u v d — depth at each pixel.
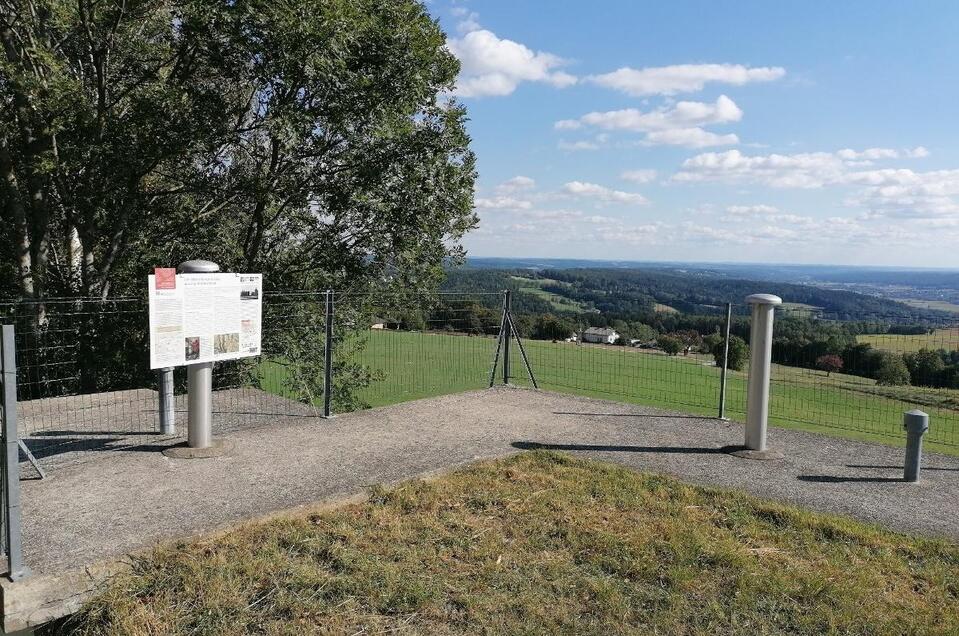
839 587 3.58
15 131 10.16
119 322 9.75
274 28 9.40
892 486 5.32
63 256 11.77
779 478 5.48
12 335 3.33
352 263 12.84
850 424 8.09
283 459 5.60
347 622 3.18
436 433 6.65
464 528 4.31
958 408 6.54
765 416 6.20
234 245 12.53
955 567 3.89
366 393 12.07
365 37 11.01
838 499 4.99
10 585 3.23
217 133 10.46
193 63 10.84
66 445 5.88
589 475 5.42
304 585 3.48
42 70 9.84
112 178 10.62
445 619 3.24
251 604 3.31
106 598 3.32
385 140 11.88
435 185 12.71
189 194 12.10
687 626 3.23
